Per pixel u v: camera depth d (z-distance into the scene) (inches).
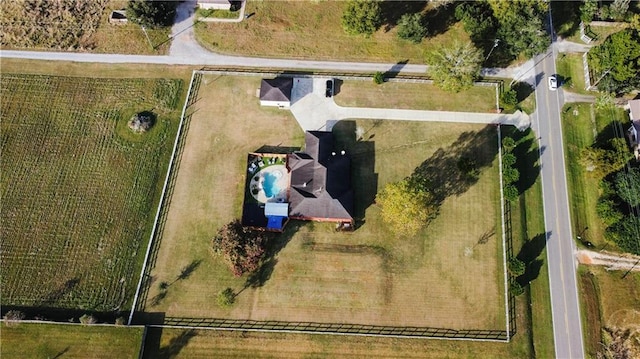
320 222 2711.6
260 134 2938.0
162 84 3080.7
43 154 2908.5
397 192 2422.5
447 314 2534.5
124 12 3253.0
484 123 2942.9
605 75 2891.2
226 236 2470.5
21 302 2559.1
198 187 2812.5
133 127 2942.9
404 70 3110.2
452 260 2630.4
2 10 3302.2
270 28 3240.7
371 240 2672.2
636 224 2527.1
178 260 2650.1
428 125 2940.5
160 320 2532.0
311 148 2780.5
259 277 2605.8
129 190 2810.0
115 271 2628.0
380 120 2957.7
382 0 3297.2
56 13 3294.8
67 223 2733.8
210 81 3083.2
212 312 2544.3
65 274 2620.6
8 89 3080.7
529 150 2878.9
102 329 2486.5
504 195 2706.7
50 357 2445.9
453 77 2765.7
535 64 3100.4
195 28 3250.5
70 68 3139.8
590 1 3129.9
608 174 2731.3
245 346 2490.2
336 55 3161.9
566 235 2687.0
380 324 2519.7
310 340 2497.5
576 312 2534.5
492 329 2506.2
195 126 2960.1
